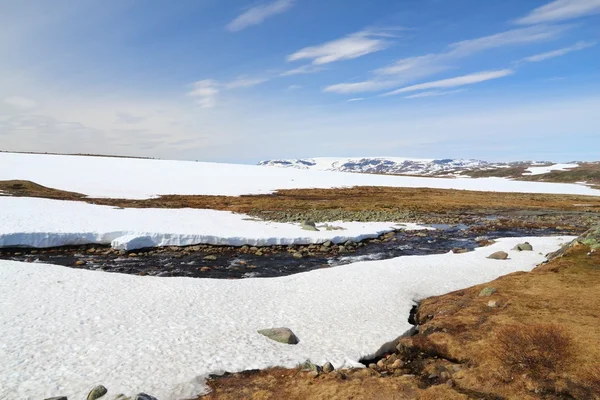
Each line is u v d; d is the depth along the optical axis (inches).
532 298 621.3
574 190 4151.1
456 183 4670.3
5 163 3196.4
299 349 496.1
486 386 387.5
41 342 471.5
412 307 687.1
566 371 390.3
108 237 1116.5
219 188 2994.6
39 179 2578.7
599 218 1943.9
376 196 3051.2
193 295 677.3
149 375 413.1
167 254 1056.2
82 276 757.3
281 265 985.5
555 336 438.3
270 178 4008.4
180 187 2871.6
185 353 465.4
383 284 790.5
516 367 408.2
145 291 688.4
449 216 2003.0
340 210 2091.5
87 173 3134.8
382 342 525.3
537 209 2402.8
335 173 5334.6
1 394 366.0
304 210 2046.0
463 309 610.5
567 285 679.1
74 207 1535.4
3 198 1583.4
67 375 404.8
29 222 1157.1
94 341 482.6
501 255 1022.4
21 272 754.8
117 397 369.4
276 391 395.2
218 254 1084.5
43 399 362.6
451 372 424.2
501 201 2851.9
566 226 1672.0
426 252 1162.0
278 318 595.8
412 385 403.9
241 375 428.5
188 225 1339.8
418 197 3051.2
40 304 594.9
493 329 509.7
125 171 3491.6
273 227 1437.0
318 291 737.6
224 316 589.6
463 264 958.4
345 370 445.1
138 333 511.8
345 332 554.9
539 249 1136.2
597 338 452.4
